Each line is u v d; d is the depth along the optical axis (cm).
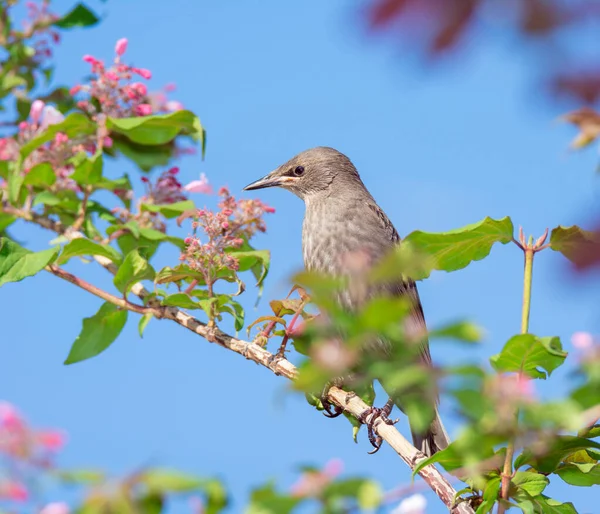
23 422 397
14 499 376
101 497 369
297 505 375
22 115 1311
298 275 339
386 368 386
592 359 394
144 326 941
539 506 670
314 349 381
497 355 549
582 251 207
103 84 1164
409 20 171
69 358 978
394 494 416
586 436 680
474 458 437
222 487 385
